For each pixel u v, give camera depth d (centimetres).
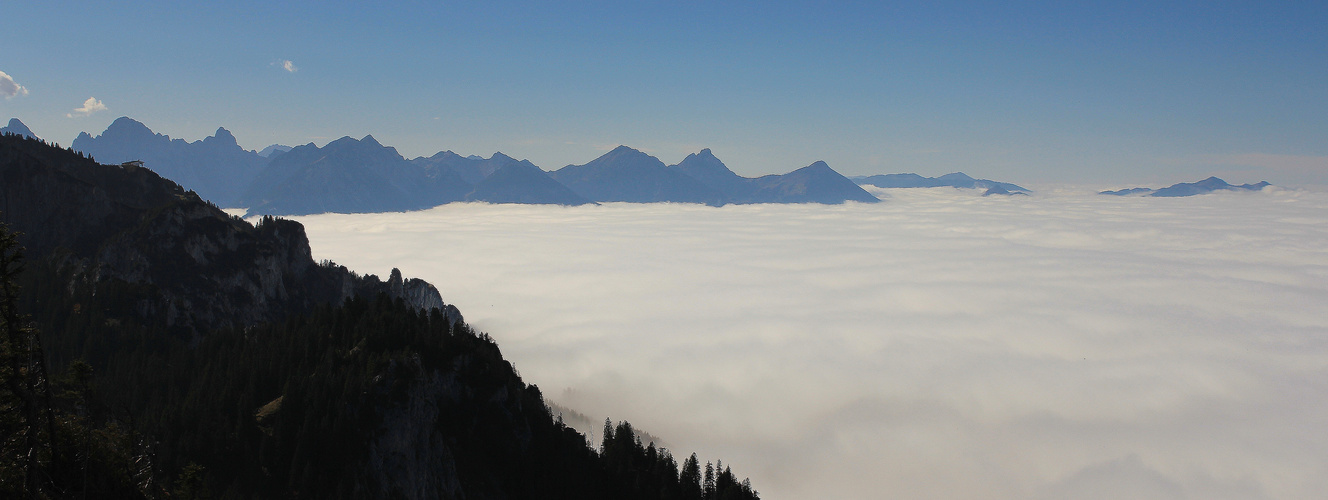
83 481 6284
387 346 14325
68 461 6531
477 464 13712
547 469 14288
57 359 16262
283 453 12250
